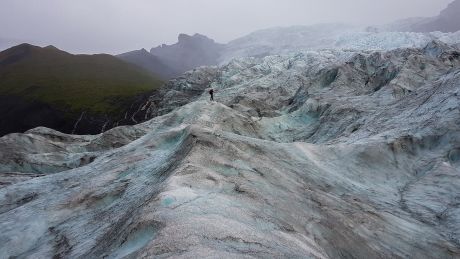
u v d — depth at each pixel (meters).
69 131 123.06
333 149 30.92
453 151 30.36
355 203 21.50
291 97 84.94
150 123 76.94
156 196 13.14
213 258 8.74
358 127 43.56
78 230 18.16
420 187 26.84
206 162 18.14
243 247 10.03
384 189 27.06
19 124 129.88
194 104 53.22
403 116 39.00
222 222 11.25
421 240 19.02
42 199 24.14
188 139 22.12
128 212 16.09
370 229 18.30
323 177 24.92
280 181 19.64
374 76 70.75
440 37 126.31
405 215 22.33
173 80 145.12
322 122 55.06
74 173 29.94
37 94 149.88
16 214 22.20
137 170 24.45
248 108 73.50
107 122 126.81
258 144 25.59
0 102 147.38
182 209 12.01
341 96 64.44
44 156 57.97
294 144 29.36
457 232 20.69
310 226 15.20
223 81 121.62
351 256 14.77
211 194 14.11
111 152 34.16
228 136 24.52
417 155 31.62
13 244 18.52
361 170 28.80
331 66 77.56
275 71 111.44
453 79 39.19
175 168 17.72
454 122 32.66
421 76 61.44
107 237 14.67
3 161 55.56
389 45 130.88
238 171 18.47
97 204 21.19
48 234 19.14
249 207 14.01
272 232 12.36
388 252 16.72
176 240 9.56
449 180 26.61
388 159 30.36
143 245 10.39
